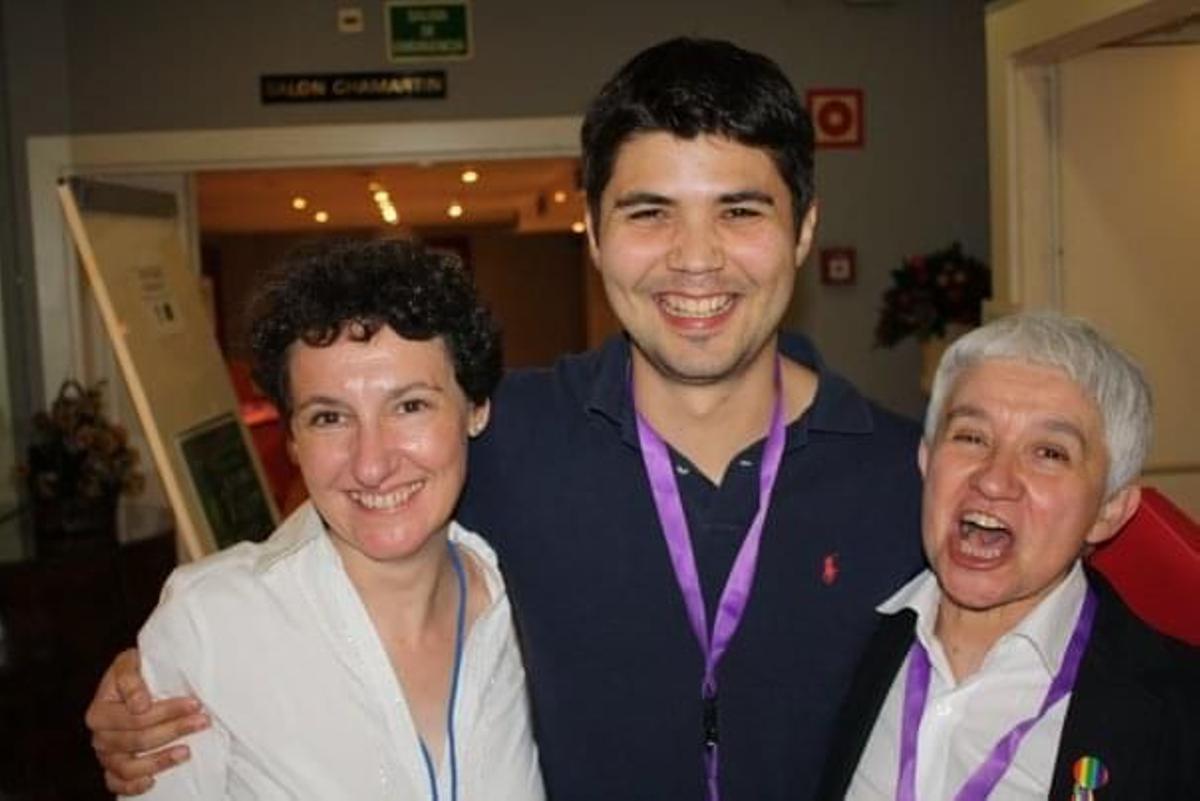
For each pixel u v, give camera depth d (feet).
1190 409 13.99
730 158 4.81
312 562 4.62
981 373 4.76
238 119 17.20
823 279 17.93
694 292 4.92
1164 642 4.80
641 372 5.42
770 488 5.42
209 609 4.50
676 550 5.36
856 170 17.83
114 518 13.70
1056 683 4.71
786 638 5.33
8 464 15.58
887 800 4.93
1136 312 13.82
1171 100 13.58
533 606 5.41
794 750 5.33
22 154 17.11
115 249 8.90
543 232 47.70
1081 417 4.59
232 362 30.09
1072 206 13.64
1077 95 13.50
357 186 31.24
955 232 17.92
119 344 8.41
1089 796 4.40
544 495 5.49
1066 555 4.66
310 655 4.49
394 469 4.37
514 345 52.44
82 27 17.06
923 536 5.06
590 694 5.34
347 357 4.33
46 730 12.95
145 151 17.15
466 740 4.66
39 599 12.96
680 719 5.32
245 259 50.88
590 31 17.34
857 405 5.59
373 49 17.21
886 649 5.18
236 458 10.19
